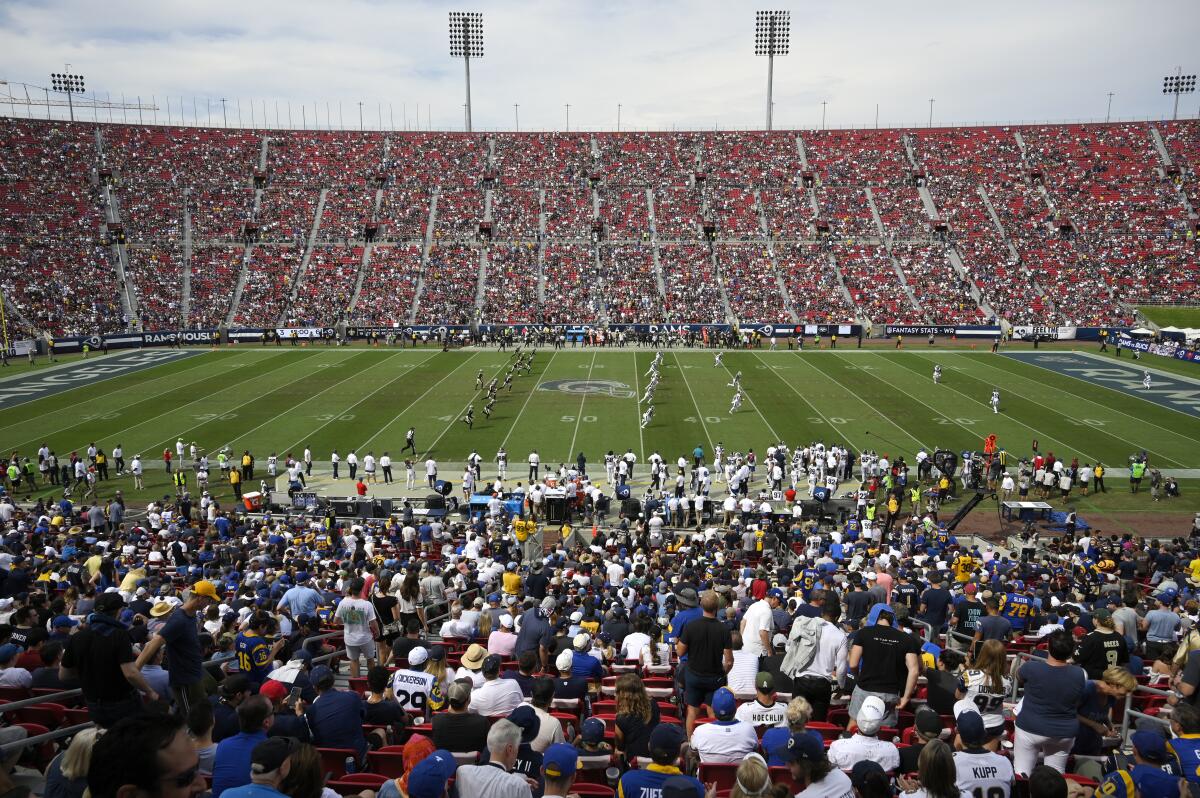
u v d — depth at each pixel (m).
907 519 26.88
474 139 88.88
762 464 34.66
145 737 3.15
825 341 66.06
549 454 35.03
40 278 66.06
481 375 46.72
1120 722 9.28
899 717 8.16
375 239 76.19
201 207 76.94
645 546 19.97
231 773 5.49
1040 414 41.31
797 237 77.25
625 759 7.17
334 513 25.97
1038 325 65.62
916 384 48.94
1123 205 76.81
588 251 75.75
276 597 13.72
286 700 7.59
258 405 43.44
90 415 41.22
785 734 6.71
